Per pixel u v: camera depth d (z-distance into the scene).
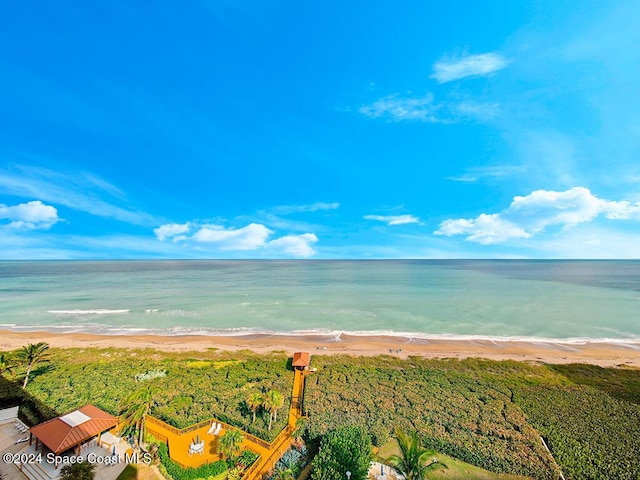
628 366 42.69
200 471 20.75
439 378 37.34
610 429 26.45
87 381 35.31
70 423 22.25
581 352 49.59
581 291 107.81
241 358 44.66
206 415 27.77
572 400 31.84
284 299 90.50
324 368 40.34
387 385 34.97
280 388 34.00
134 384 34.69
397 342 54.22
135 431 24.02
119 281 134.88
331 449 20.94
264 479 20.39
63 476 19.33
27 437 24.06
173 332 59.28
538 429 26.41
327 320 68.19
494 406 30.42
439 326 64.25
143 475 20.78
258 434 24.94
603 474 21.11
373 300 89.44
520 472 21.36
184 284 124.44
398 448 23.80
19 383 34.56
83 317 70.06
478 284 126.06
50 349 47.59
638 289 113.56
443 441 23.92
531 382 36.78
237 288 112.81
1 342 52.59
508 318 70.50
